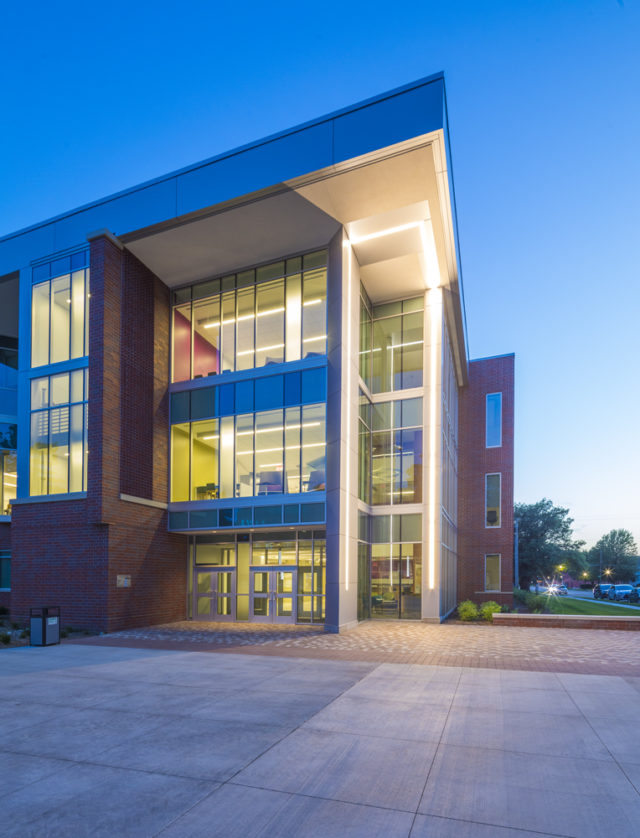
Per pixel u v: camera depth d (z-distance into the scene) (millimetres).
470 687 10359
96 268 21031
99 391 20281
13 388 28531
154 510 22500
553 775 6086
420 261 22516
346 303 20781
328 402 20875
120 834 4785
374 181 18109
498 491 35656
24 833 4805
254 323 23203
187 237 21219
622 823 5023
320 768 6270
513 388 36406
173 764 6406
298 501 20922
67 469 21250
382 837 4746
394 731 7609
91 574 19812
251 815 5133
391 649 15172
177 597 23500
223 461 22734
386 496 24250
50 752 6840
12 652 15000
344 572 19859
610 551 132125
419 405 24391
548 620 20812
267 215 19891
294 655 14195
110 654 14539
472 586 35031
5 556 26359
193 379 23828
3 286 25359
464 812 5207
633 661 13289
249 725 7910
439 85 16844
